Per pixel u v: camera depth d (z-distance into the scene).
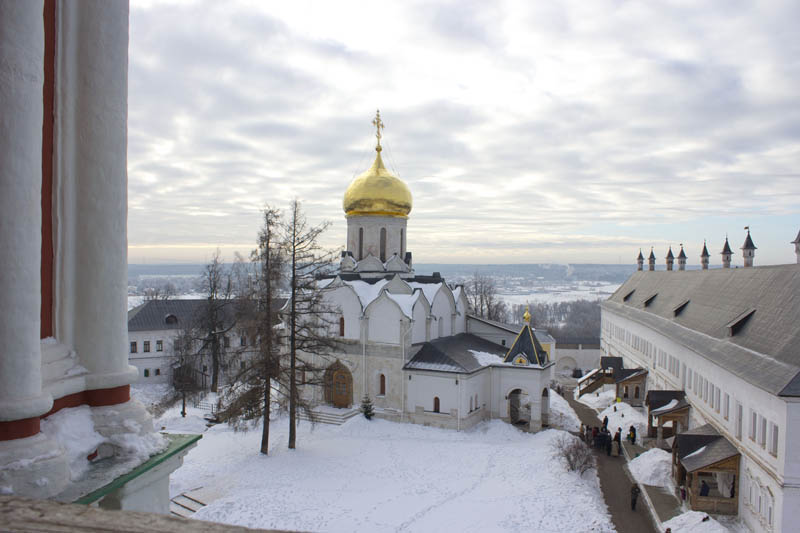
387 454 37.56
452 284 58.56
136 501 7.27
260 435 41.19
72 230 7.29
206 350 61.28
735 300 41.47
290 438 37.66
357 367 48.03
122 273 7.69
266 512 26.98
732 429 31.53
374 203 53.47
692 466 30.66
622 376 59.81
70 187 7.25
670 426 46.78
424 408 45.41
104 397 7.43
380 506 28.38
